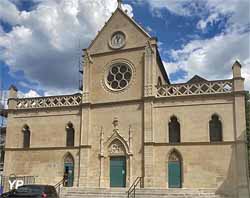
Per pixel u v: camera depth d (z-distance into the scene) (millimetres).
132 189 31359
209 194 29953
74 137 36688
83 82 37594
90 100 37125
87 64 38156
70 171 36125
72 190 33562
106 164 35031
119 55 37312
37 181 36812
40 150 37625
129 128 34750
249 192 30016
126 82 36469
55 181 36219
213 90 32938
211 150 31781
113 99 36250
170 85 34312
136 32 37062
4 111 40094
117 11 38688
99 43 38562
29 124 38812
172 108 33719
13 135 39031
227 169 30969
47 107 38375
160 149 33156
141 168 33406
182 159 32344
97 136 35875
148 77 34938
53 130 37719
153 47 35594
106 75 37375
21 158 38156
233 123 31688
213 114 32438
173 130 33594
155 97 34312
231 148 31250
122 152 34719
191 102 33281
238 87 32000
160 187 32344
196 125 32688
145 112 34125
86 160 35375
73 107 37469
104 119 36031
